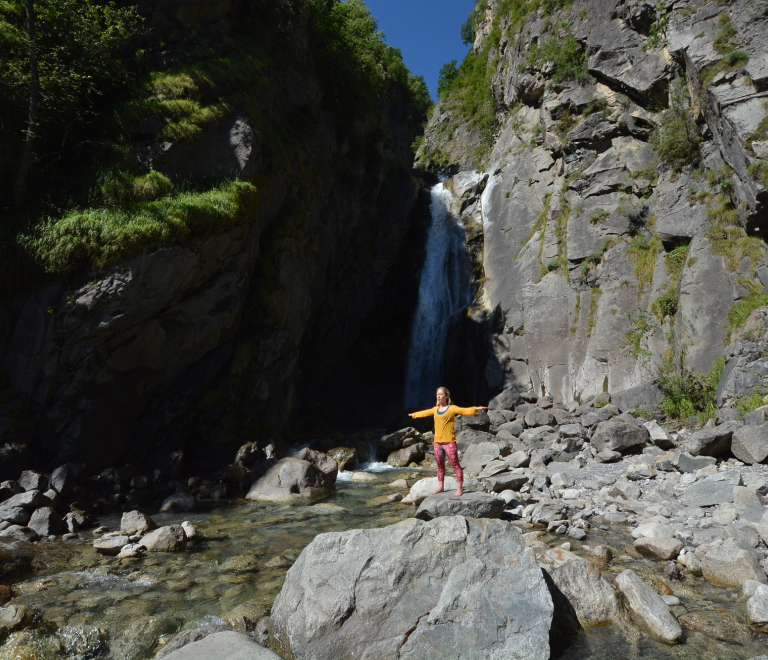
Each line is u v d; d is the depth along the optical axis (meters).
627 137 20.61
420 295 27.59
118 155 13.16
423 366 25.30
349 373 24.48
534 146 24.98
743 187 14.60
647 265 18.47
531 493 10.13
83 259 11.23
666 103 19.45
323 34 25.59
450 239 27.81
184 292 12.94
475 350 22.73
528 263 22.06
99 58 13.59
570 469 12.18
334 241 23.67
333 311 24.20
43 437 10.82
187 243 12.57
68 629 5.28
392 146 30.80
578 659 4.57
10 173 11.70
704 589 5.87
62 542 8.02
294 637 4.80
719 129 15.69
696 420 13.92
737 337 13.85
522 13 27.45
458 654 4.54
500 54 29.97
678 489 9.41
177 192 13.38
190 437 13.52
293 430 18.14
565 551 5.99
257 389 15.12
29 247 10.83
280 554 7.49
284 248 17.48
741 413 12.09
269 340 15.80
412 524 5.30
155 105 14.02
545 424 16.09
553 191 23.27
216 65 15.78
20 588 6.23
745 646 4.73
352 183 25.44
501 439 15.44
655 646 4.79
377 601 4.85
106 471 11.47
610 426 13.17
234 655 4.18
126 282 11.37
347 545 5.20
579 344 18.97
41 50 12.79
